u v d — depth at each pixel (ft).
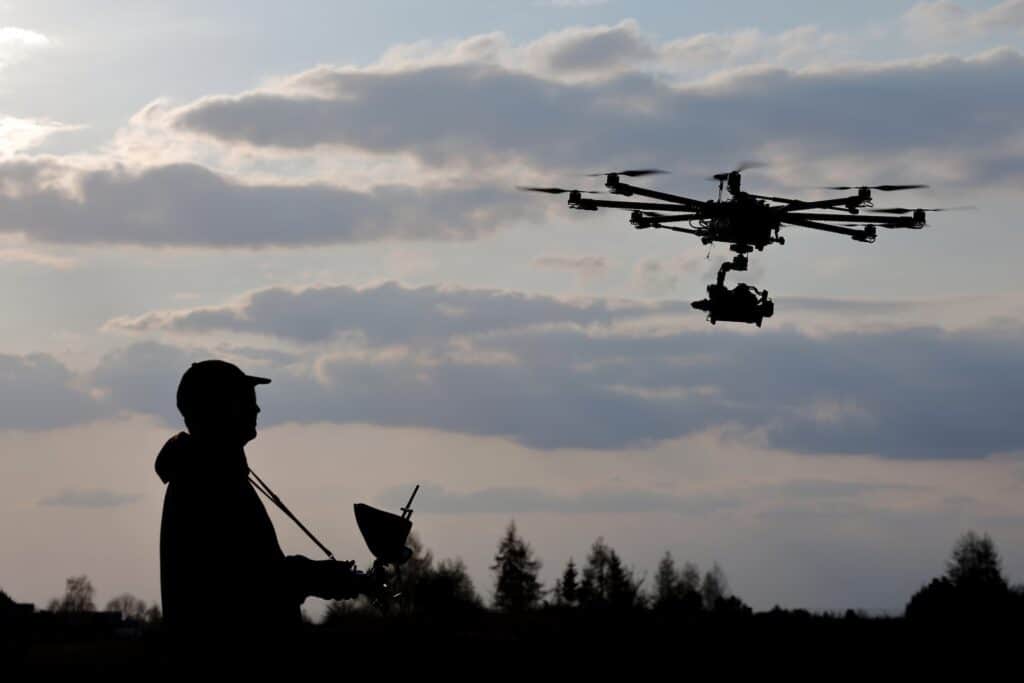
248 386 55.47
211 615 52.31
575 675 286.25
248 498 54.19
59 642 294.46
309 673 54.19
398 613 347.15
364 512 58.80
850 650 343.87
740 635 374.02
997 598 464.65
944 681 286.66
